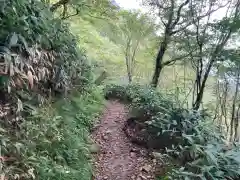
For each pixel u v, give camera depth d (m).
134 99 7.56
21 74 3.35
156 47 11.05
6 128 3.09
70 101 5.44
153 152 4.80
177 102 6.61
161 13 9.85
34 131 3.43
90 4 8.12
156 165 4.44
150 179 4.05
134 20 11.41
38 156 3.22
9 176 2.69
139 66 13.32
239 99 9.60
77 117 5.36
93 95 7.68
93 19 11.97
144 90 7.61
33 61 3.81
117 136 5.68
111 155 4.83
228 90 9.68
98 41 13.05
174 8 9.40
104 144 5.28
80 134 4.86
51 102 4.58
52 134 3.80
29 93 3.78
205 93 10.38
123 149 5.07
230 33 7.66
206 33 8.09
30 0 4.32
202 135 4.69
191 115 5.33
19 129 3.27
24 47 3.59
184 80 10.58
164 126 5.10
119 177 4.12
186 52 9.29
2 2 3.46
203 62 8.74
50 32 4.71
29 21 3.90
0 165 2.59
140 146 5.18
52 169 3.23
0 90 3.15
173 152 4.58
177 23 9.35
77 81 6.48
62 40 5.38
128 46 12.74
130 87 9.80
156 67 10.38
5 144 2.80
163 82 11.98
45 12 4.87
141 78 13.35
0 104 3.11
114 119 6.85
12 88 3.31
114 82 11.44
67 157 3.86
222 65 8.28
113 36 12.96
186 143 4.59
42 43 4.37
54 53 4.84
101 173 4.23
